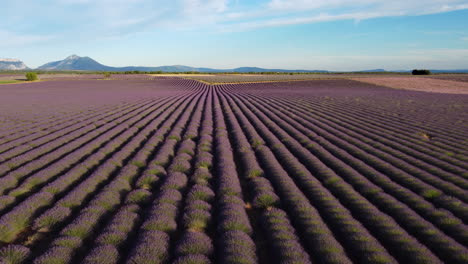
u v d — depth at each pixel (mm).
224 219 8023
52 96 49344
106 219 8336
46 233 7598
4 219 7676
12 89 68938
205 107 33469
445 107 32625
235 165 13477
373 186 10422
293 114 27562
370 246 6828
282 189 10359
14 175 11172
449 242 7055
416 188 10484
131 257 6172
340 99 42562
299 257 6391
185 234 7297
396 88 69312
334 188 10516
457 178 11273
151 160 13805
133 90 66438
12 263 6184
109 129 21281
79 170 11711
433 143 17000
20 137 18812
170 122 23109
